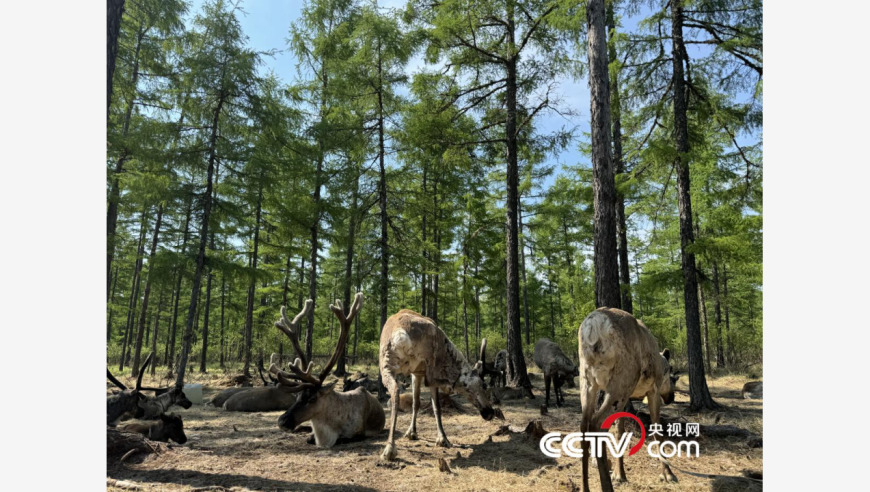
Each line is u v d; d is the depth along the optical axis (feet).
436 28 36.68
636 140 35.70
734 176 33.42
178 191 37.24
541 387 44.96
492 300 90.84
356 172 44.47
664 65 32.24
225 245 64.28
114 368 68.13
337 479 13.67
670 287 30.22
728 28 29.89
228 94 37.86
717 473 14.73
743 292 69.21
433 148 40.27
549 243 72.59
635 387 13.01
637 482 13.67
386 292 41.01
